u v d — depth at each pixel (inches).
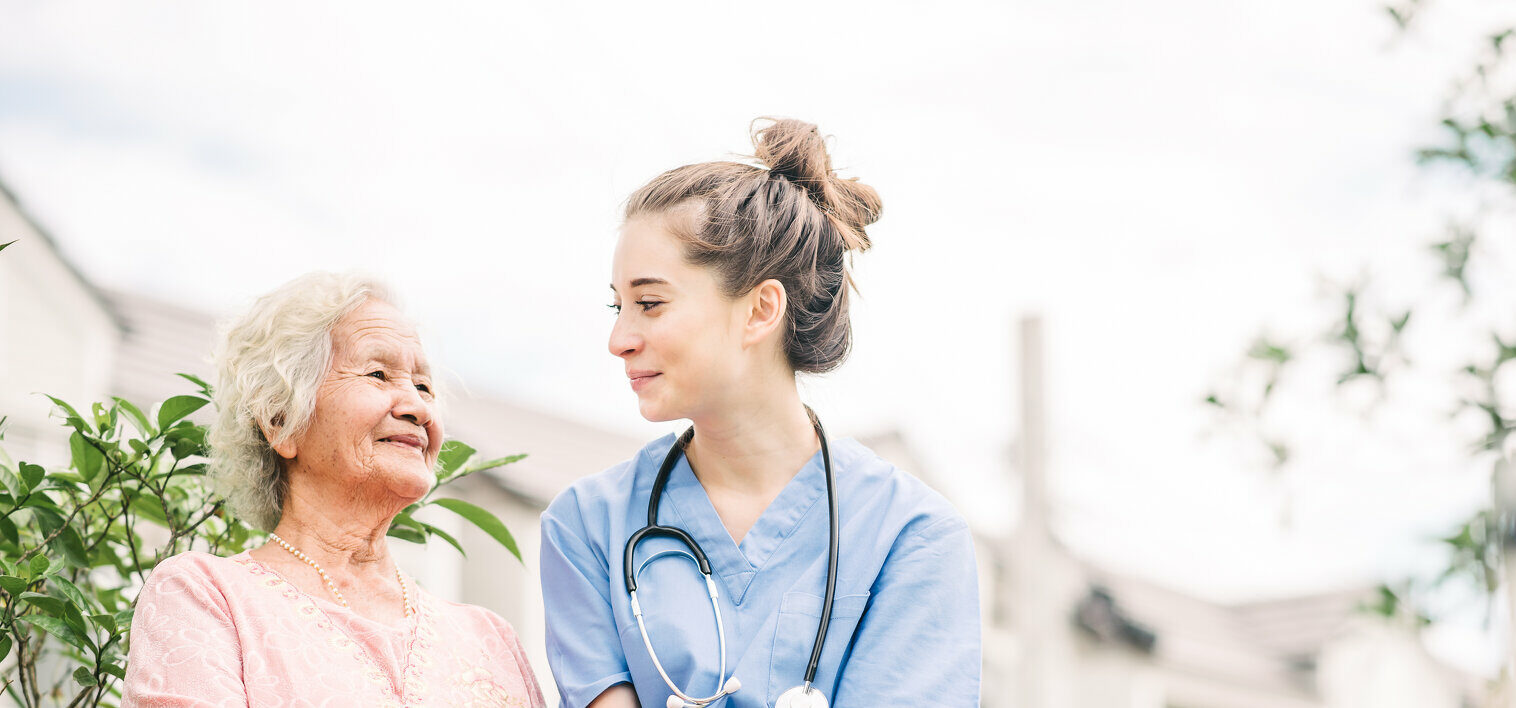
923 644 80.2
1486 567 118.6
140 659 77.6
